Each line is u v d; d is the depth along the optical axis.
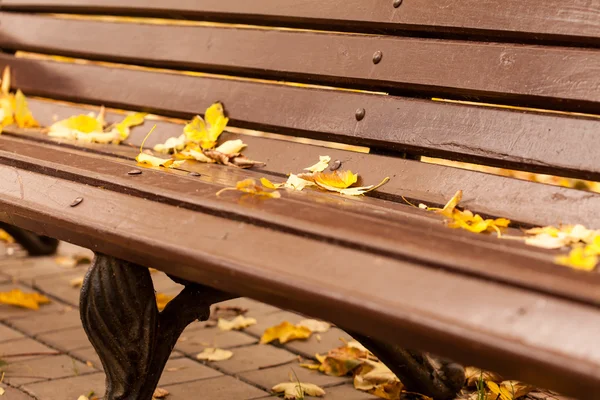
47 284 4.13
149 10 3.22
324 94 2.59
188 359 3.14
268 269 1.59
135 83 3.19
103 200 2.04
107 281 2.09
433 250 1.49
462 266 1.43
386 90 2.50
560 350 1.24
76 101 3.44
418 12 2.41
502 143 2.13
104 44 3.35
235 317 3.69
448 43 2.32
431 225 1.78
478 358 1.36
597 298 1.28
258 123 2.74
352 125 2.48
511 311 1.33
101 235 1.94
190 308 2.20
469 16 2.29
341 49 2.58
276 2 2.80
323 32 2.67
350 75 2.53
